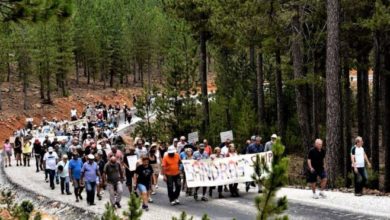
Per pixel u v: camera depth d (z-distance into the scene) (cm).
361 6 2586
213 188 2253
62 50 7862
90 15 9419
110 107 6894
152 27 9550
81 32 8781
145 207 1806
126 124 5894
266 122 3806
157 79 10481
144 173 1841
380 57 2797
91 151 2456
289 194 1912
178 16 3444
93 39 8781
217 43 3634
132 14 10575
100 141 3011
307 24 2862
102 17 9475
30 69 7094
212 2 3041
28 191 2519
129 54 9462
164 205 1895
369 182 2217
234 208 1786
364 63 2998
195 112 3183
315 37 2847
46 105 7231
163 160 1914
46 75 7281
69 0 901
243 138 3394
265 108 4059
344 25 2584
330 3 2205
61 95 7994
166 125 3186
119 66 9450
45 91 7888
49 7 884
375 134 2695
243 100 3712
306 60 2983
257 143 2136
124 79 10362
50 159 2566
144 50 9506
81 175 2081
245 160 2039
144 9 10975
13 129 5925
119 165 1898
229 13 2850
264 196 542
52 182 2562
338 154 2209
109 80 10025
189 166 1991
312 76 2650
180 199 2017
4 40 6956
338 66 2206
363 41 2784
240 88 3856
